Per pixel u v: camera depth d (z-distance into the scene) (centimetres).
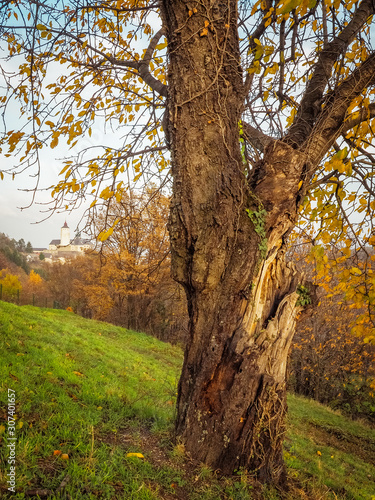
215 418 315
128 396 487
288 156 337
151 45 446
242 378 315
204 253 320
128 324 2456
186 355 338
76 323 1488
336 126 362
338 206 430
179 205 328
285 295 349
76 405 375
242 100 340
